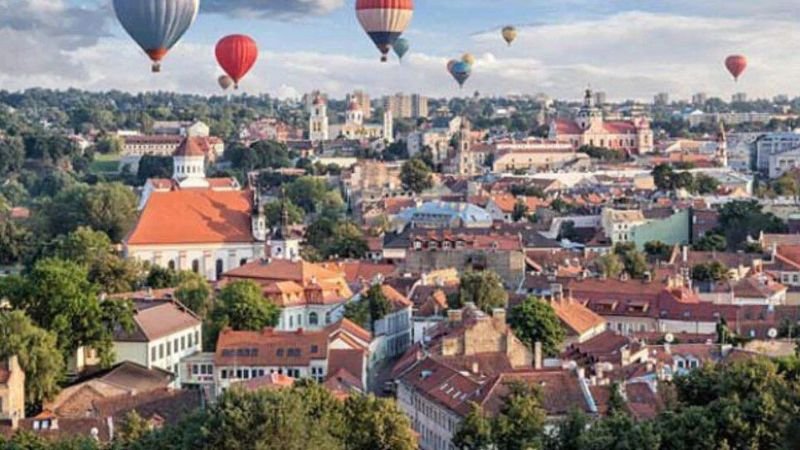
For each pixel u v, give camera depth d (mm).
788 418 152750
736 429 154875
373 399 178750
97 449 171500
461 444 177750
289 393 167625
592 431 158500
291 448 156875
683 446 155500
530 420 176000
